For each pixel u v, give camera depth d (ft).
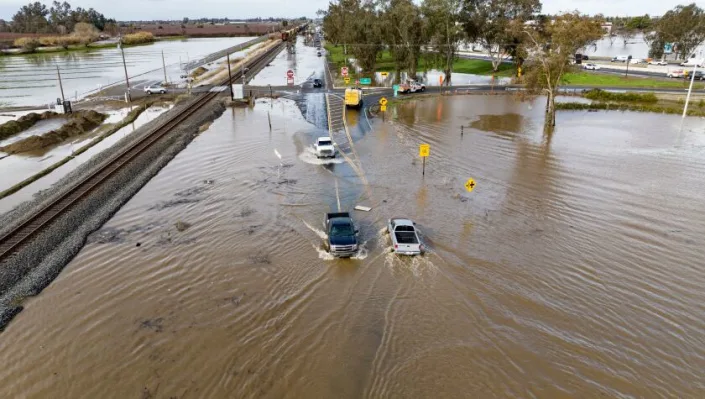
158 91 255.70
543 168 120.98
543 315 60.85
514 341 55.98
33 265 74.54
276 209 96.78
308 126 176.45
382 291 66.59
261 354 54.34
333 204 99.19
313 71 357.41
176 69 382.63
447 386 49.06
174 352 54.95
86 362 53.52
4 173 128.36
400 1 301.22
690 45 363.15
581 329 58.13
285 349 55.16
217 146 148.56
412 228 79.82
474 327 58.49
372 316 61.05
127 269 74.13
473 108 208.33
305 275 71.31
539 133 159.84
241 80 307.58
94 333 58.65
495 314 61.05
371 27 309.42
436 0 285.23
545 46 186.70
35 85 302.25
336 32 448.65
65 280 71.10
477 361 52.65
